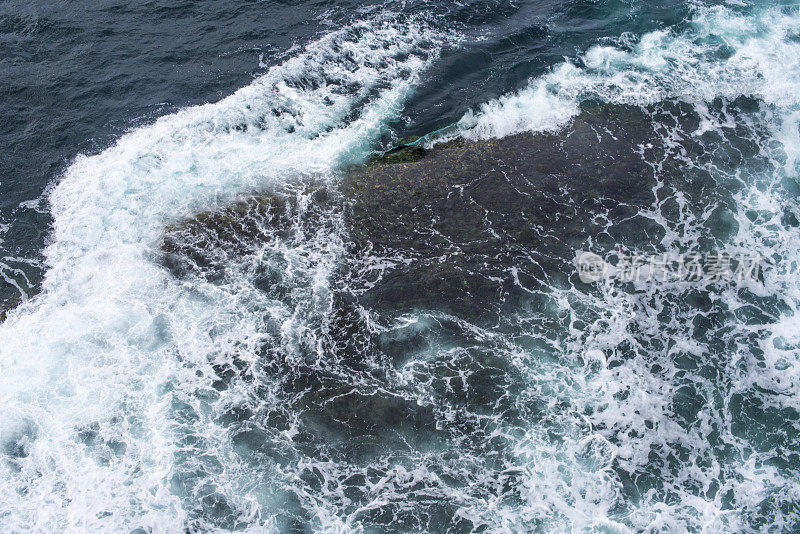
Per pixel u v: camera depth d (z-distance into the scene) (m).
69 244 20.56
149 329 18.62
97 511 15.25
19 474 15.91
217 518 15.20
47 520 15.09
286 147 23.25
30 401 17.14
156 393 17.39
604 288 19.25
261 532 14.96
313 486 15.73
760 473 15.83
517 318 18.66
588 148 22.84
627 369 17.69
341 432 16.64
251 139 23.50
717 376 17.55
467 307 18.89
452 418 16.80
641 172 22.06
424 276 19.58
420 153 22.97
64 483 15.73
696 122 23.69
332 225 20.94
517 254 20.02
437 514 15.20
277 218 21.11
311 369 17.80
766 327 18.47
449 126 23.86
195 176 22.33
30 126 23.73
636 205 21.16
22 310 19.00
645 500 15.45
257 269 19.92
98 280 19.70
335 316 18.83
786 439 16.39
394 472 15.95
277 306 19.09
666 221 20.73
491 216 20.92
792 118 23.72
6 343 18.23
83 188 21.98
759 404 17.03
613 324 18.52
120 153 23.02
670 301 18.97
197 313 18.97
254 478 15.88
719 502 15.38
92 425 16.77
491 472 15.90
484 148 22.97
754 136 23.20
